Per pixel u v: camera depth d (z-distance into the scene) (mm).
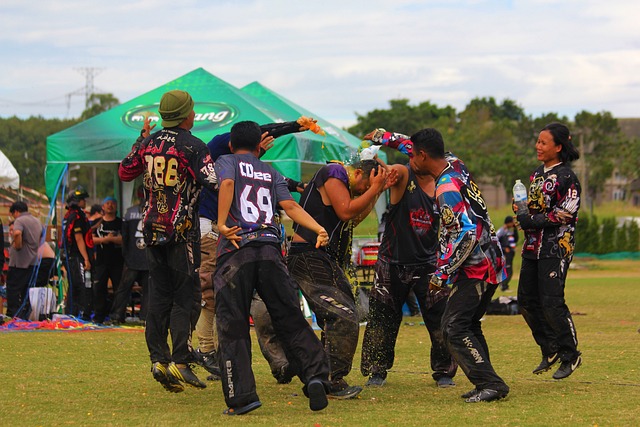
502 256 8844
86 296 17672
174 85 19656
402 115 93812
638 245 55562
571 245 9836
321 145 18453
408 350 13180
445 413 7926
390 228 9758
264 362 11703
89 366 11320
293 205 8219
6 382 9969
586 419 7594
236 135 8406
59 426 7473
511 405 8328
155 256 8875
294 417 7789
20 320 17516
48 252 18906
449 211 8508
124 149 17859
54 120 90875
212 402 8711
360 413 7969
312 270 8852
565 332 9789
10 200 28734
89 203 47938
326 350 8789
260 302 9711
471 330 8992
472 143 89812
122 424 7531
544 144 10047
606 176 89062
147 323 8844
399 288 9734
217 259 8117
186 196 8773
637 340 14414
